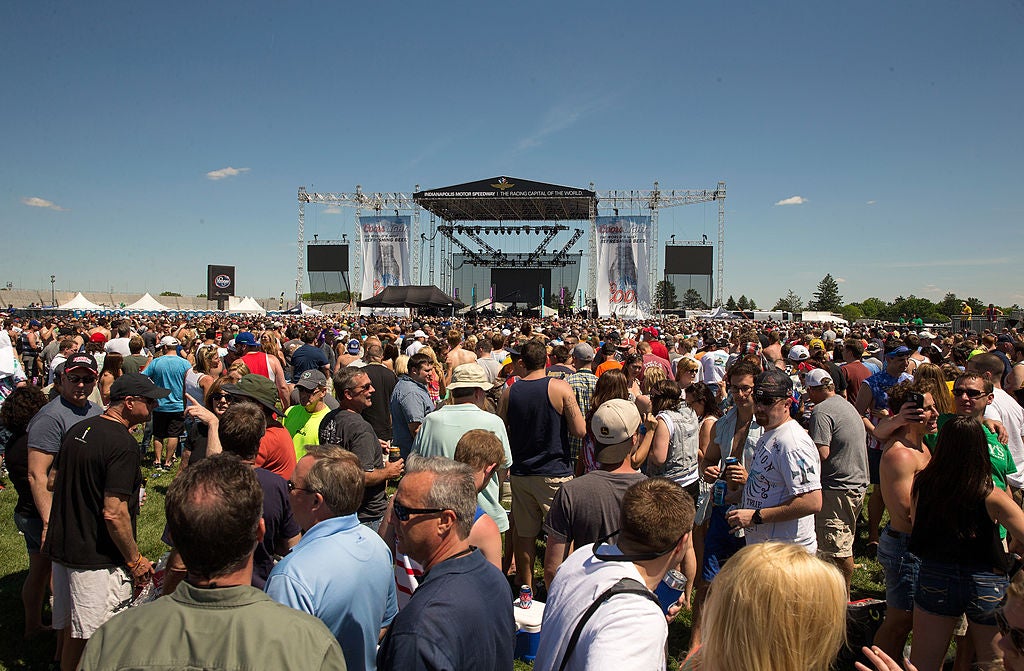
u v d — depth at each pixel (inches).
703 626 71.2
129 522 144.3
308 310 1614.2
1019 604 80.1
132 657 62.1
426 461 94.3
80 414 172.1
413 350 440.5
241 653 61.9
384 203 1752.0
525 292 2288.4
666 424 190.2
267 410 164.6
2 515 274.7
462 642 79.0
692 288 1883.6
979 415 179.9
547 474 193.5
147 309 1604.3
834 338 602.2
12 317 1010.7
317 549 98.3
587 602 81.2
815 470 142.6
